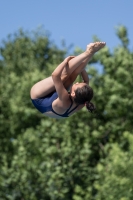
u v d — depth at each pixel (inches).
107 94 1932.8
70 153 1738.4
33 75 2009.1
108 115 1943.9
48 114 665.6
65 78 636.7
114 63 1924.2
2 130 2158.0
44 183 1737.2
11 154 2134.6
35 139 1829.5
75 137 1860.2
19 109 1990.7
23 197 1781.5
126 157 1521.9
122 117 1963.6
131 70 1919.3
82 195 1770.4
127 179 1486.2
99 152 1914.4
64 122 1879.9
